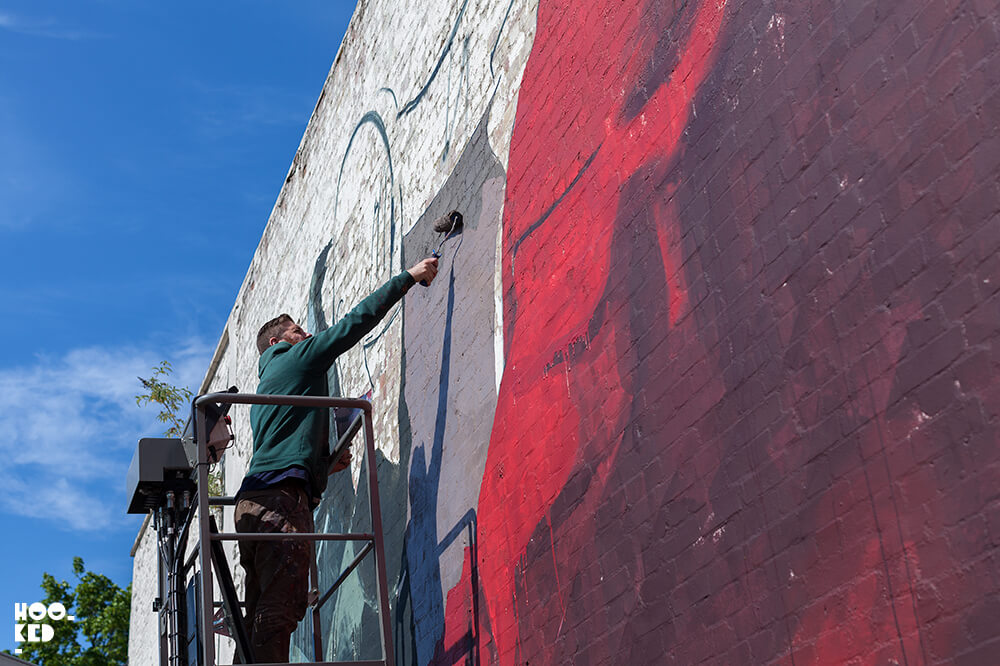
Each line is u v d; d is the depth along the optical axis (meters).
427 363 5.82
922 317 2.48
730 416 3.13
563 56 4.57
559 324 4.27
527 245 4.68
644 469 3.53
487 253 5.14
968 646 2.24
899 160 2.61
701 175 3.43
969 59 2.43
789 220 2.98
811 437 2.79
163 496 5.55
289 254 9.92
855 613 2.56
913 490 2.44
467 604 4.83
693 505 3.24
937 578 2.34
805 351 2.85
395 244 6.71
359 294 7.49
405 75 6.99
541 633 4.08
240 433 10.93
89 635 26.27
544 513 4.18
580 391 4.03
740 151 3.24
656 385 3.53
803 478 2.80
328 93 9.09
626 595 3.54
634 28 3.98
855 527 2.59
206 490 4.03
